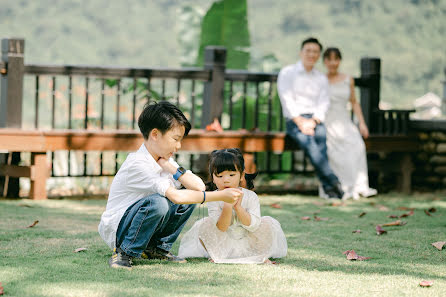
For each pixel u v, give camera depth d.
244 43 10.77
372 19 38.72
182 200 3.91
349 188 8.38
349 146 8.42
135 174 4.05
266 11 39.56
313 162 8.09
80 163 9.55
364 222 6.23
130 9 38.81
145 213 3.98
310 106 8.19
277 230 4.49
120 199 4.18
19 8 37.06
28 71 7.43
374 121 9.32
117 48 36.97
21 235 5.11
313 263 4.34
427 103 14.11
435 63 35.88
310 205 7.53
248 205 4.32
